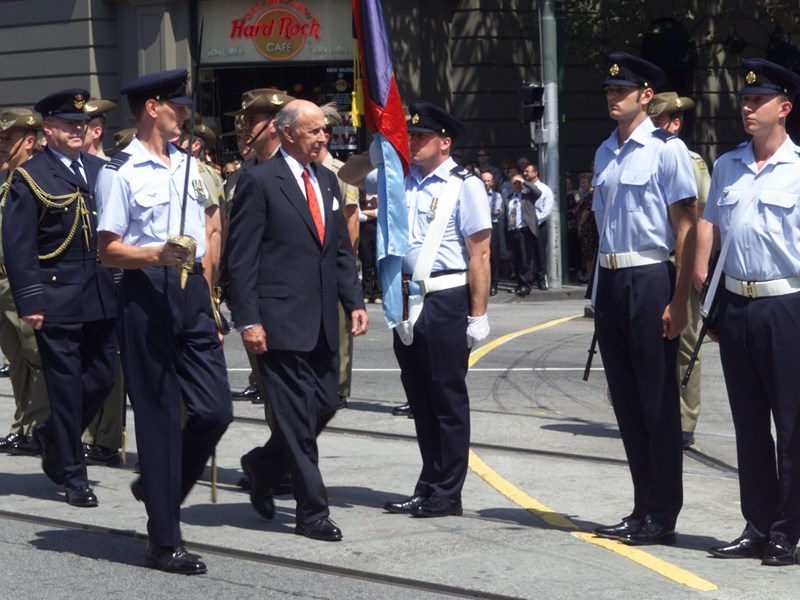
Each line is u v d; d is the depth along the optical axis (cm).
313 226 646
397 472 813
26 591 571
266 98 766
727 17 2470
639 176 623
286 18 2353
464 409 699
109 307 748
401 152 693
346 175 737
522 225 2017
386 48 700
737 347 609
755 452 612
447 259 689
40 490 772
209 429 613
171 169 621
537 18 2344
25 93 2466
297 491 653
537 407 1055
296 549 630
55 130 747
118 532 673
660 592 556
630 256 629
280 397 642
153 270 603
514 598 550
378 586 575
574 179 2520
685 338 868
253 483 683
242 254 635
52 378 731
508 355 1360
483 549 629
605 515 704
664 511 639
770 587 564
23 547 647
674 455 634
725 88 2594
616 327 639
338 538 646
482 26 2366
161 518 598
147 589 573
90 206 749
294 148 650
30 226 727
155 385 599
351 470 820
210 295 625
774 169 602
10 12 2469
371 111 694
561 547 632
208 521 693
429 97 2339
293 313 637
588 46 2381
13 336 866
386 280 691
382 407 1049
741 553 612
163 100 617
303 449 648
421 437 711
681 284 620
